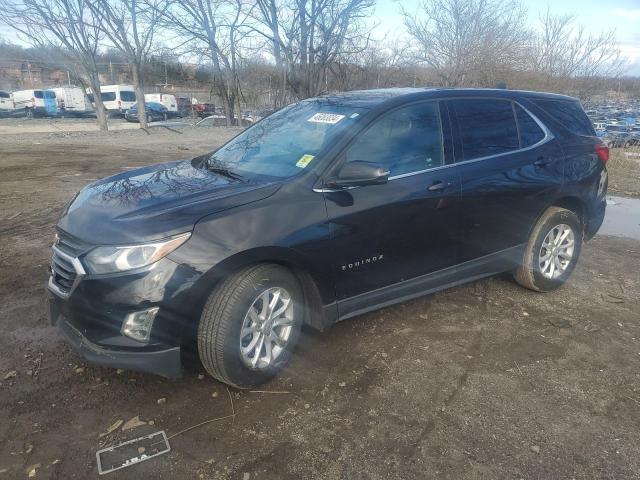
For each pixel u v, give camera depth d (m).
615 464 2.65
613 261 5.82
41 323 3.91
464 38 16.95
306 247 3.18
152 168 4.14
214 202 3.04
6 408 2.95
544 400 3.16
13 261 5.18
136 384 3.20
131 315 2.78
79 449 2.65
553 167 4.56
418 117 3.88
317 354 3.59
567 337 3.96
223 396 3.11
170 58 22.80
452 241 3.99
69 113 39.41
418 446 2.73
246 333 3.06
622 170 12.29
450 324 4.11
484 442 2.78
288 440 2.75
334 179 3.31
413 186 3.67
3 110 38.50
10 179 9.84
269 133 4.05
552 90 16.98
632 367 3.57
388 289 3.73
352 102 3.92
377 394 3.16
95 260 2.82
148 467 2.54
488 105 4.34
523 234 4.47
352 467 2.58
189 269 2.81
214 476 2.50
